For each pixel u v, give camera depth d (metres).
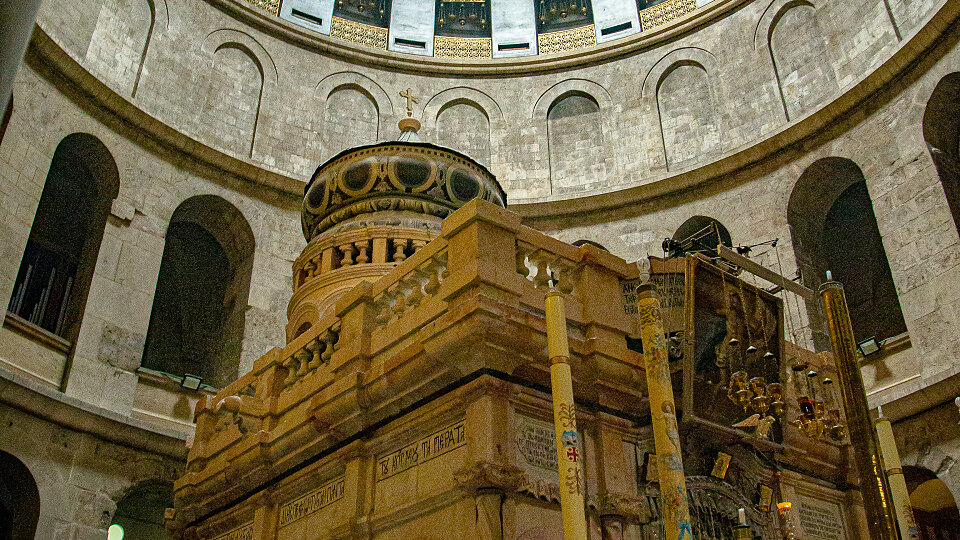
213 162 21.73
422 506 8.57
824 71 21.86
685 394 9.59
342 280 13.34
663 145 24.30
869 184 19.50
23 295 18.77
